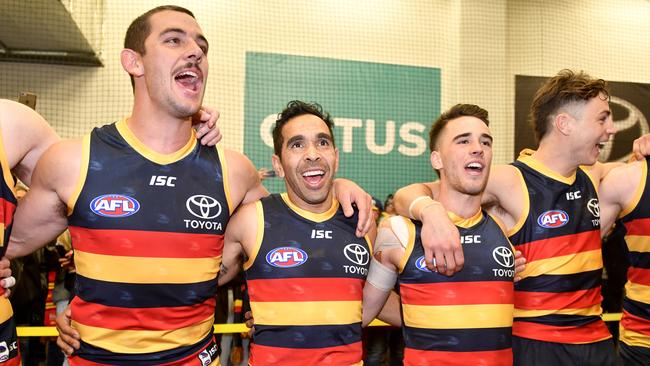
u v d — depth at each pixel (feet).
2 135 6.34
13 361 6.50
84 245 6.66
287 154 7.74
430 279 7.71
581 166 9.58
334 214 7.93
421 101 28.32
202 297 7.00
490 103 28.22
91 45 24.34
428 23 29.01
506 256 7.91
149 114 6.89
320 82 27.35
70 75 25.17
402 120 27.96
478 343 7.52
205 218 6.93
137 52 6.90
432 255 7.52
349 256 7.63
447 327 7.55
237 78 26.61
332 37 27.96
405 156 27.89
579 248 8.53
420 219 7.77
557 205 8.63
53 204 6.78
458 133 8.00
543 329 8.32
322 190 7.64
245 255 8.03
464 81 28.14
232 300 17.46
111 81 25.45
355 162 27.27
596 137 8.56
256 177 7.89
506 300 7.76
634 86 28.27
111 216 6.58
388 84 28.02
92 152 6.73
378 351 17.06
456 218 8.13
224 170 7.25
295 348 7.24
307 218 7.78
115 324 6.67
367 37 28.35
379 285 8.15
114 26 25.52
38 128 6.78
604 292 16.80
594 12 30.30
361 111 27.58
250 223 7.72
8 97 24.70
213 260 7.07
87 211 6.57
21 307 14.24
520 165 8.98
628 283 9.92
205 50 7.30
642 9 30.78
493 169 8.93
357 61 27.81
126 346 6.70
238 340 16.37
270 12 27.32
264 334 7.40
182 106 6.70
